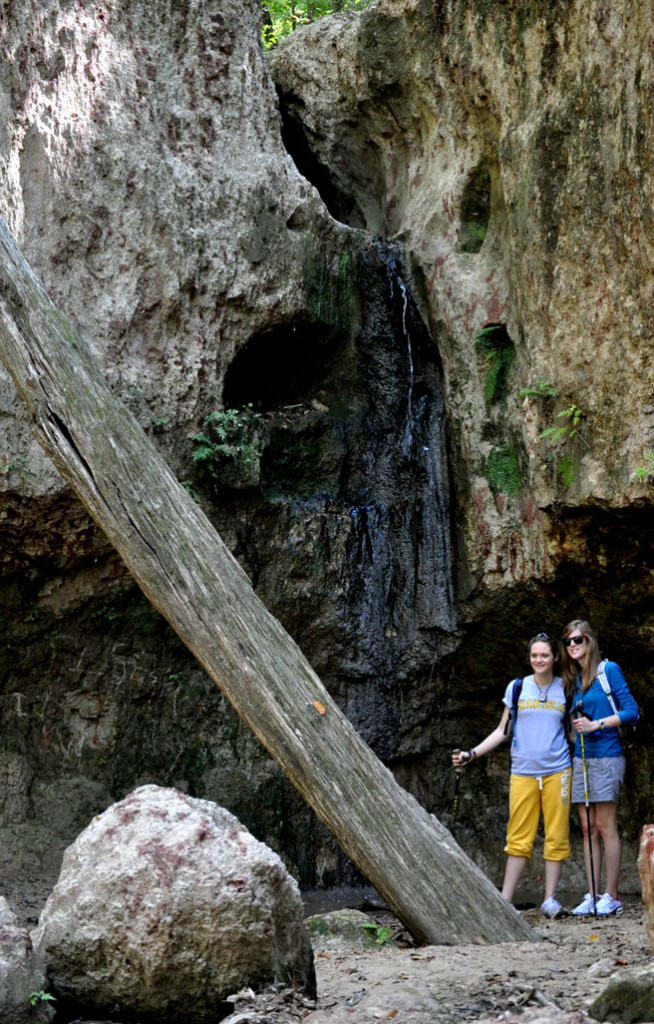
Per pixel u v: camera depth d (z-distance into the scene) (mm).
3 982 3477
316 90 10859
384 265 9406
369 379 9477
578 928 5793
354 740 5414
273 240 8734
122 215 8008
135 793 3971
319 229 9086
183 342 8203
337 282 9266
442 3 9039
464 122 9078
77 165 7867
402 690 9039
